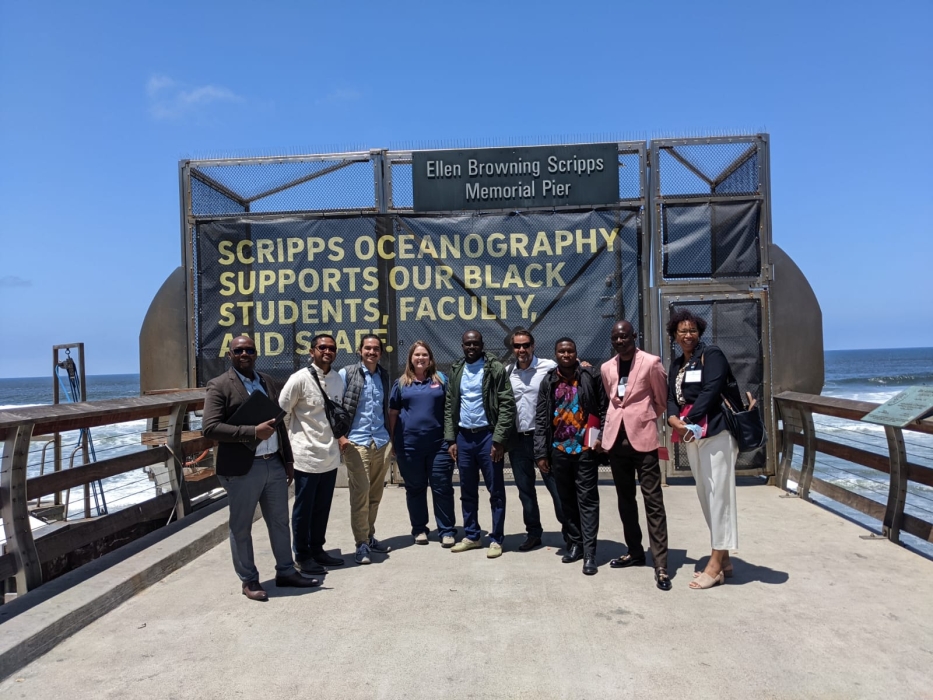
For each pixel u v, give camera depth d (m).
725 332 7.69
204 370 8.04
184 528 5.79
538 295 7.89
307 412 4.96
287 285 8.02
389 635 3.81
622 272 7.82
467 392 5.34
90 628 3.98
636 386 4.66
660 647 3.58
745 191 7.78
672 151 7.82
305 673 3.38
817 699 3.04
